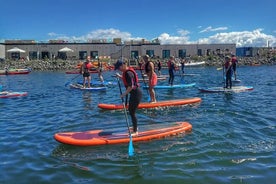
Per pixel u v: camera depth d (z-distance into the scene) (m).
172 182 6.45
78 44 66.81
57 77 39.19
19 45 65.81
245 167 7.14
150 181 6.52
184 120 11.72
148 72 14.70
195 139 9.19
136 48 69.56
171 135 9.52
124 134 9.26
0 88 21.64
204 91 20.34
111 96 19.09
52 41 67.44
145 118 12.20
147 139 9.10
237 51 82.56
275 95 18.59
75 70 54.69
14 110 14.70
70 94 20.47
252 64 69.12
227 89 20.59
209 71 47.06
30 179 6.71
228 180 6.49
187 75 36.84
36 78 37.88
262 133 9.84
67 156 8.02
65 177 6.79
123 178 6.70
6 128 11.03
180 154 8.00
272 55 78.50
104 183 6.48
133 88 9.01
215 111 13.36
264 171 6.91
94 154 8.11
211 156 7.85
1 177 6.81
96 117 12.55
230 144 8.73
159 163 7.45
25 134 10.12
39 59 64.56
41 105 16.11
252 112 13.13
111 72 47.72
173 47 70.88
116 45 68.56
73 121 11.91
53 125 11.33
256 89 21.78
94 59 63.50
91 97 18.78
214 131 10.04
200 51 72.38
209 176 6.69
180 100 15.20
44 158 7.90
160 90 21.44
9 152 8.38
